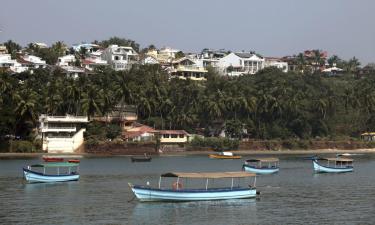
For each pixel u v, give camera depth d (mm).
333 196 92438
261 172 131375
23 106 171250
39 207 77688
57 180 105812
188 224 68188
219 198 85875
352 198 90250
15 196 87562
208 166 145500
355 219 72125
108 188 97438
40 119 179250
